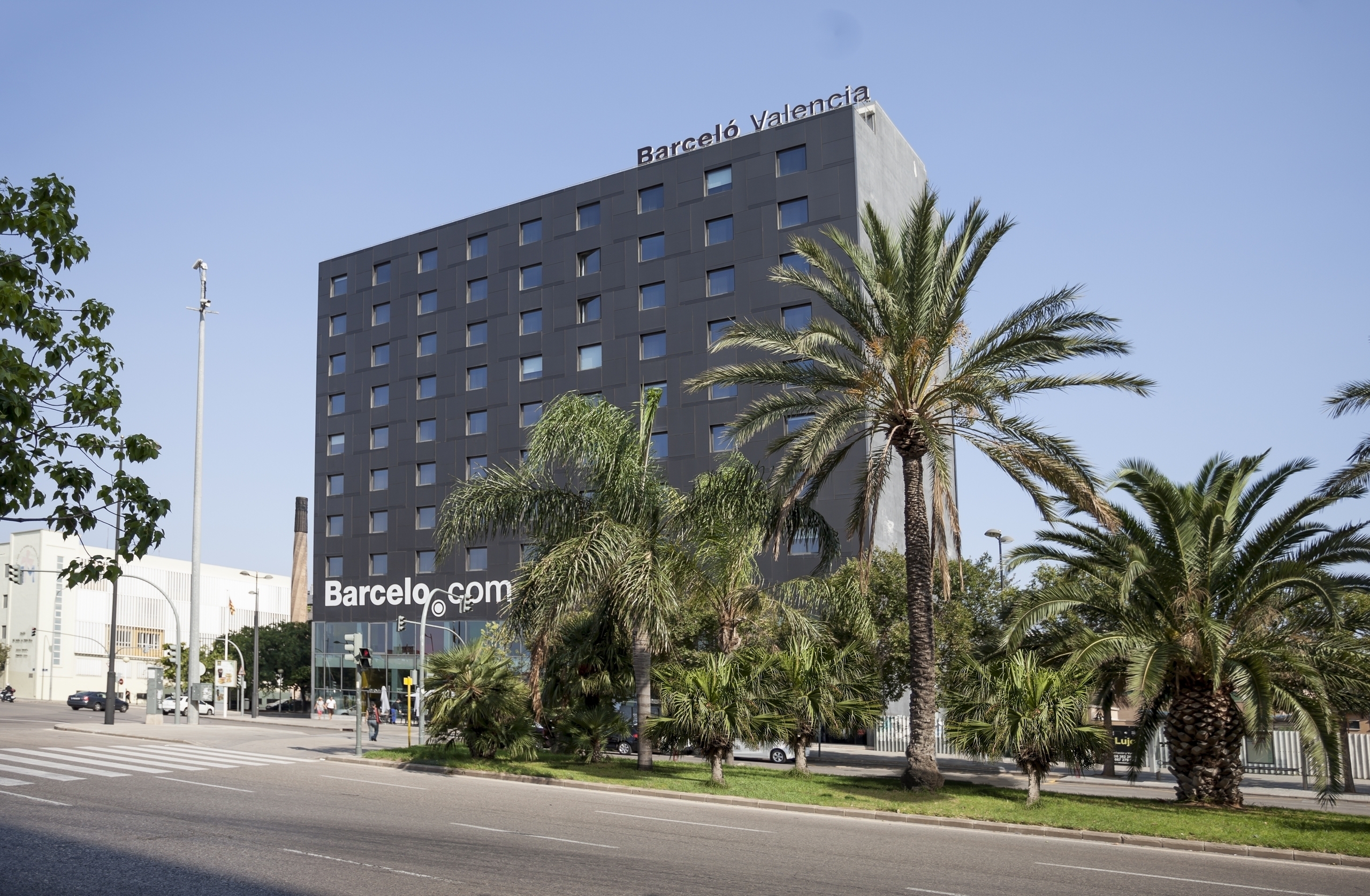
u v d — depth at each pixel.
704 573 27.95
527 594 25.17
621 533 25.22
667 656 29.17
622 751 36.16
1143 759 24.50
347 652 34.62
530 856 13.02
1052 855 15.34
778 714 24.34
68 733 38.75
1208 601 22.16
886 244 23.88
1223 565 22.38
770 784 23.72
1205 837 16.98
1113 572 22.73
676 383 60.34
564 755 29.86
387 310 75.06
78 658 106.62
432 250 73.19
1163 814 19.94
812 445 23.22
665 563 26.67
